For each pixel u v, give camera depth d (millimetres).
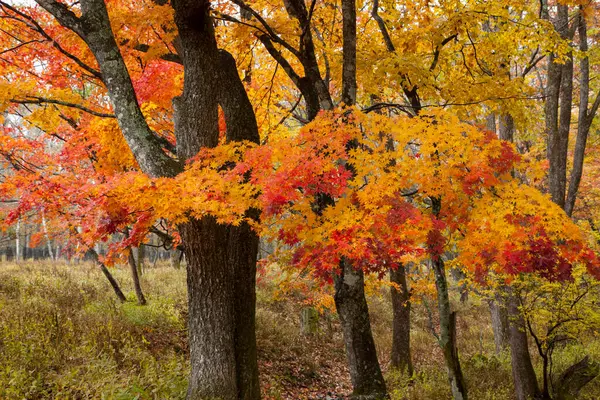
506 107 5906
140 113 4691
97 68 6496
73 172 7309
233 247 5988
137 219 4098
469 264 3838
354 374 5367
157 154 4504
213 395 4992
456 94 5570
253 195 4016
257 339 9773
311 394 8172
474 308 17281
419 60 5281
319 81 5402
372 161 3596
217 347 5125
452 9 5914
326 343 11367
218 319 5168
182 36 4777
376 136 3770
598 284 6145
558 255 3330
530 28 5648
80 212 4938
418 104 5723
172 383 5676
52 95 6145
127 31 5305
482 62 6766
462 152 3547
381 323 14078
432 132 3566
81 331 7074
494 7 5473
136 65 6707
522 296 6895
